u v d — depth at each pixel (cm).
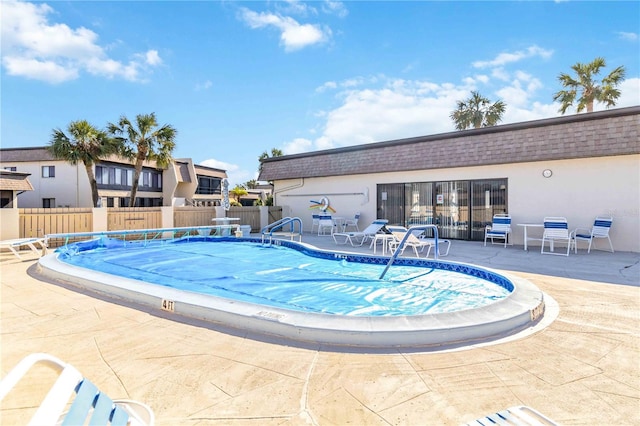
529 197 1141
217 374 293
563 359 317
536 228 1133
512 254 967
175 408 246
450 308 543
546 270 730
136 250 1178
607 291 552
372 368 302
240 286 694
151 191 2933
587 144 1003
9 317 440
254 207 1789
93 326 407
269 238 1288
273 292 650
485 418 200
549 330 388
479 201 1255
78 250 1145
